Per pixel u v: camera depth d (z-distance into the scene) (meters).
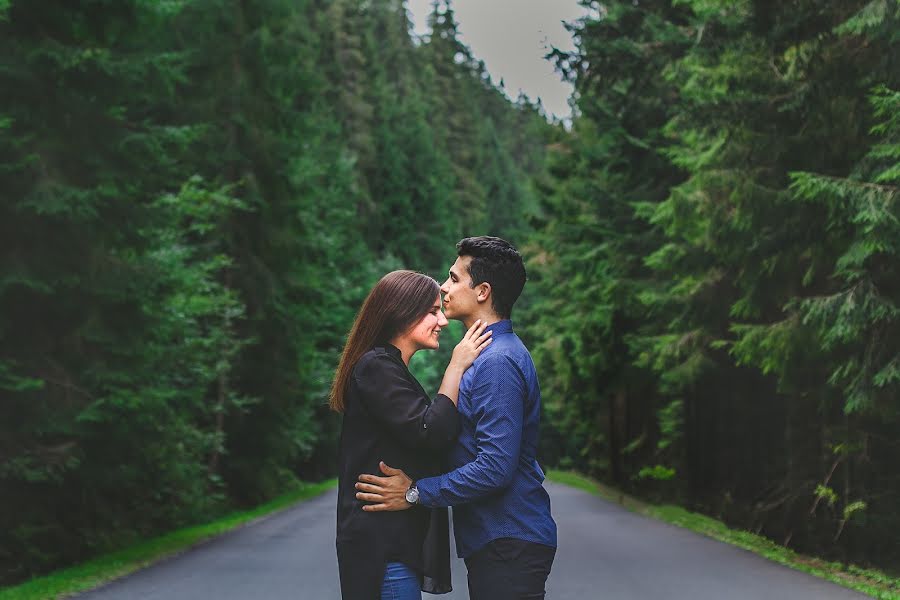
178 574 11.15
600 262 22.55
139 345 12.30
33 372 11.61
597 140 28.58
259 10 25.31
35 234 11.51
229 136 24.58
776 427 19.38
